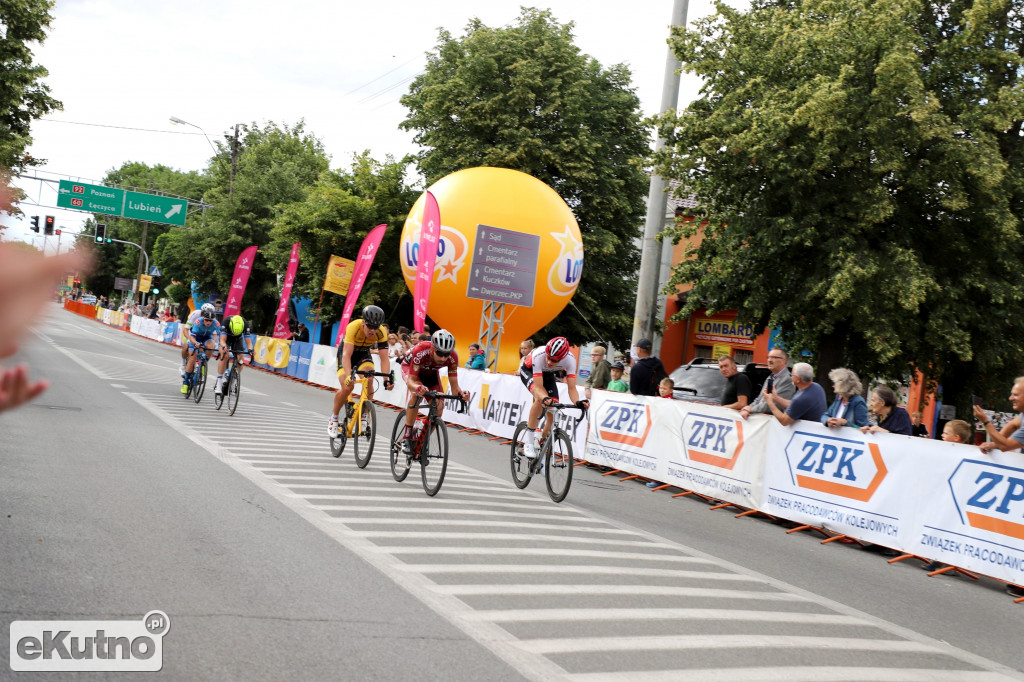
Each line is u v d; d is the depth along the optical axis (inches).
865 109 476.7
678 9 604.1
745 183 537.6
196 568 173.9
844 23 486.0
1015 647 193.6
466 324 781.3
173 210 1612.9
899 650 175.2
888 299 489.1
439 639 146.3
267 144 1872.5
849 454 307.6
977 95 492.4
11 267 24.1
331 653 133.9
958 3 515.8
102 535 191.9
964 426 316.8
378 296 1103.6
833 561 273.1
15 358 24.3
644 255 605.6
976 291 528.4
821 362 582.2
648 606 182.7
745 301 576.1
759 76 523.8
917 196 512.4
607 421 442.9
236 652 129.9
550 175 1048.2
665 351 1162.0
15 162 1021.2
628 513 314.8
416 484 316.2
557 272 766.5
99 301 3430.1
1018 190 495.8
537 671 135.3
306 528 221.3
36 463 272.2
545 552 225.1
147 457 307.4
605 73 1136.2
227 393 496.7
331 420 360.5
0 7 964.6
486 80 1029.8
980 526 262.2
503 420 540.1
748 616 185.6
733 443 358.6
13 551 170.9
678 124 547.5
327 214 1111.0
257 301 1547.7
